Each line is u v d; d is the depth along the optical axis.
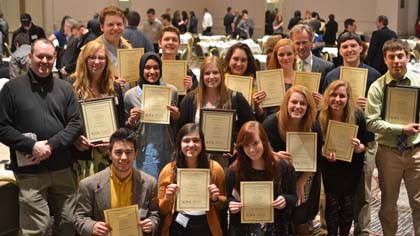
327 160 4.61
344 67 5.02
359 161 4.58
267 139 4.00
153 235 3.83
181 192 3.90
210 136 4.38
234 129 4.39
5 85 4.07
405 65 4.41
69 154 4.27
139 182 3.86
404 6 20.91
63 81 4.25
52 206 4.32
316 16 19.81
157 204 3.91
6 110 4.02
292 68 5.16
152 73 4.61
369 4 21.42
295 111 4.32
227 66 5.05
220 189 4.02
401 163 4.48
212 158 4.46
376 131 4.46
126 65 5.05
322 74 5.42
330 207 4.68
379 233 5.32
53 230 4.39
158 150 4.59
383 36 10.26
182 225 3.97
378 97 4.50
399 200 6.22
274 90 4.95
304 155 4.37
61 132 4.08
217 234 4.00
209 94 4.54
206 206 3.90
